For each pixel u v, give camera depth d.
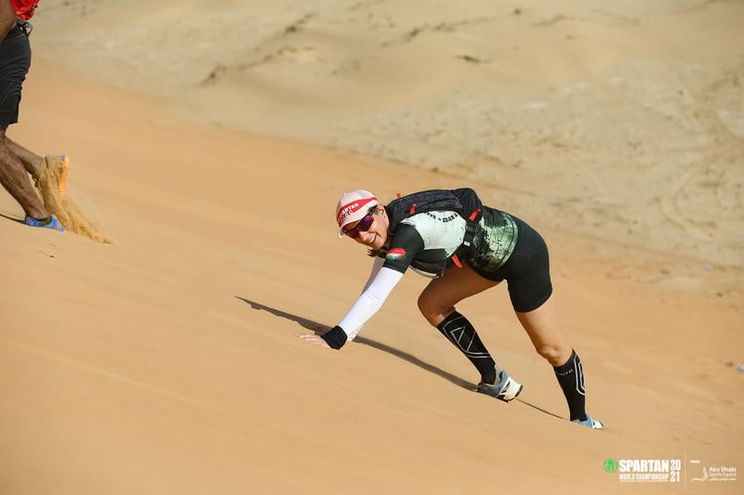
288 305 24.31
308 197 67.94
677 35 126.12
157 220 35.56
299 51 127.56
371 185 80.69
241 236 41.94
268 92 116.38
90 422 9.88
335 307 27.81
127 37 138.75
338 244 51.12
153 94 115.12
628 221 79.38
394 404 15.25
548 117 106.06
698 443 22.77
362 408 14.21
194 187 58.00
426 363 22.86
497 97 111.94
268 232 47.56
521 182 89.19
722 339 49.03
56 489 8.30
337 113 110.12
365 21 136.38
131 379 11.59
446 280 20.69
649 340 46.22
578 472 14.72
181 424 10.80
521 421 17.97
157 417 10.75
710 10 133.38
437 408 16.25
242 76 121.50
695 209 82.94
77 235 22.44
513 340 34.22
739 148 96.38
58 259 17.23
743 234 78.00
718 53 121.12
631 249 72.00
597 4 136.88
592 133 101.44
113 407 10.48
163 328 14.60
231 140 92.25
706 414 29.69
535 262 19.84
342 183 77.81
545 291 20.33
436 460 12.80
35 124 63.34
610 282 61.44
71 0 155.00
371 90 115.75
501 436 15.64
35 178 22.31
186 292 19.23
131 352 12.66
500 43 125.06
